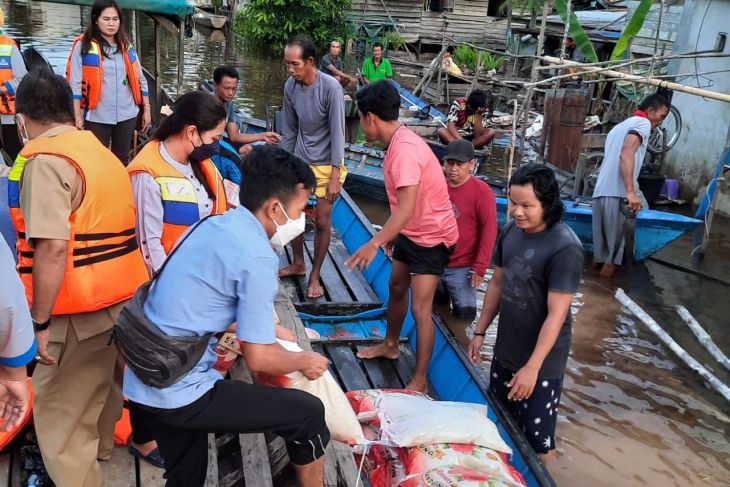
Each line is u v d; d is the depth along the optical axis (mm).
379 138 3740
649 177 9305
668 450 4406
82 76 5559
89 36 5508
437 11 23938
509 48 19516
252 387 2094
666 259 7754
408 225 3832
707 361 5602
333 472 2650
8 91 5184
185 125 2744
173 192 2773
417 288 3934
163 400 1989
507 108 16750
